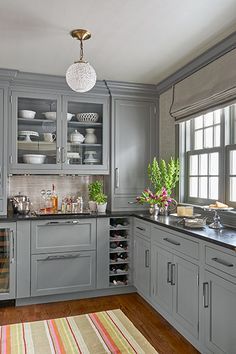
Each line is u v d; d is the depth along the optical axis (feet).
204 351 6.98
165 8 6.72
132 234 11.25
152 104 12.49
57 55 9.27
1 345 7.65
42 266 10.26
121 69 10.44
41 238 10.25
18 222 9.98
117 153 12.01
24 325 8.68
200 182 10.43
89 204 12.05
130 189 12.16
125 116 12.13
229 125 8.98
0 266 9.93
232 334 6.02
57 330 8.39
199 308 7.13
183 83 10.50
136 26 7.49
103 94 11.91
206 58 9.07
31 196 12.17
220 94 8.53
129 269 11.27
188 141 11.12
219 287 6.44
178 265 8.05
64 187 12.58
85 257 10.71
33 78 10.90
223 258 6.32
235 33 7.77
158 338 7.96
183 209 9.55
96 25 7.43
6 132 10.61
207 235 7.03
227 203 8.90
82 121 11.80
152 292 9.60
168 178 10.66
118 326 8.59
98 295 11.00
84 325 8.68
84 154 11.86
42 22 7.28
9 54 9.19
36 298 10.33
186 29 7.66
